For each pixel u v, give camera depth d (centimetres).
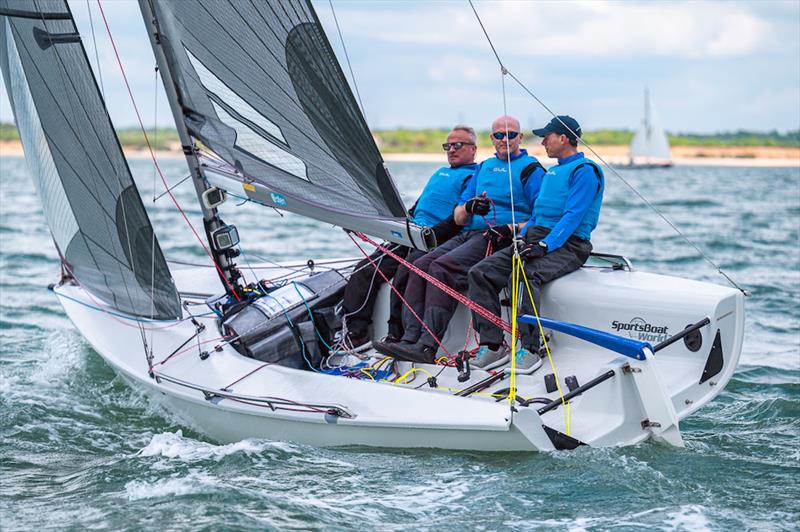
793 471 989
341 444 1055
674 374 1073
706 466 987
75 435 1212
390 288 1255
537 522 860
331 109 1044
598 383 1008
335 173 1069
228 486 958
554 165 1175
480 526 855
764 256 2861
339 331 1279
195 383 1153
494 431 976
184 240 3359
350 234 1132
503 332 1161
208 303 1349
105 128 1214
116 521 898
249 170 1130
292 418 1060
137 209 1230
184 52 1127
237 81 1094
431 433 1008
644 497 907
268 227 3922
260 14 1044
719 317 1067
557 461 970
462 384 1120
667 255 2873
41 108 1280
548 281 1142
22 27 1243
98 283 1361
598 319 1122
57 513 930
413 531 849
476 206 1185
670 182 9425
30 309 2064
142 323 1323
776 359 1591
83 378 1457
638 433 1022
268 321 1209
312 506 905
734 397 1365
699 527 844
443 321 1151
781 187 8100
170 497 943
